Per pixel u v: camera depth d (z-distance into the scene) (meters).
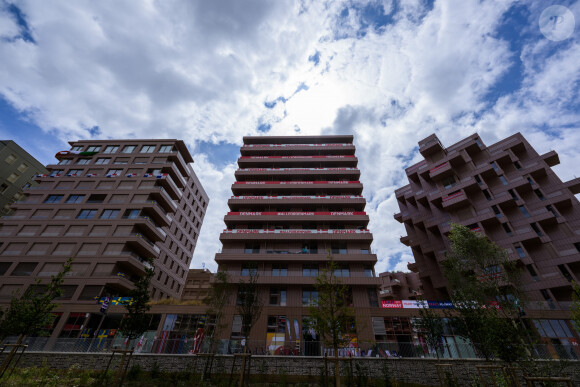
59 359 22.38
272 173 45.19
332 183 43.66
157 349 23.67
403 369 20.81
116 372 19.11
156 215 46.62
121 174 49.38
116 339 24.48
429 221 46.47
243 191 44.47
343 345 15.59
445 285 41.47
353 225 40.09
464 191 42.53
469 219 40.00
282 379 19.31
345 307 16.45
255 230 38.69
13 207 45.25
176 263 56.69
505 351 14.42
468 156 46.56
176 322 30.64
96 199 46.38
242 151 48.78
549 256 35.94
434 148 50.12
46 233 41.94
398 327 29.83
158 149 54.00
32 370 18.23
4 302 35.41
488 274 21.03
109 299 35.72
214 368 21.22
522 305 20.28
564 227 37.41
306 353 25.00
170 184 49.69
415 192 52.72
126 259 38.81
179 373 19.61
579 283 32.72
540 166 41.91
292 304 32.81
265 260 35.66
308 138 50.50
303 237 37.50
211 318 30.75
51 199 46.56
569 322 30.02
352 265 35.56
